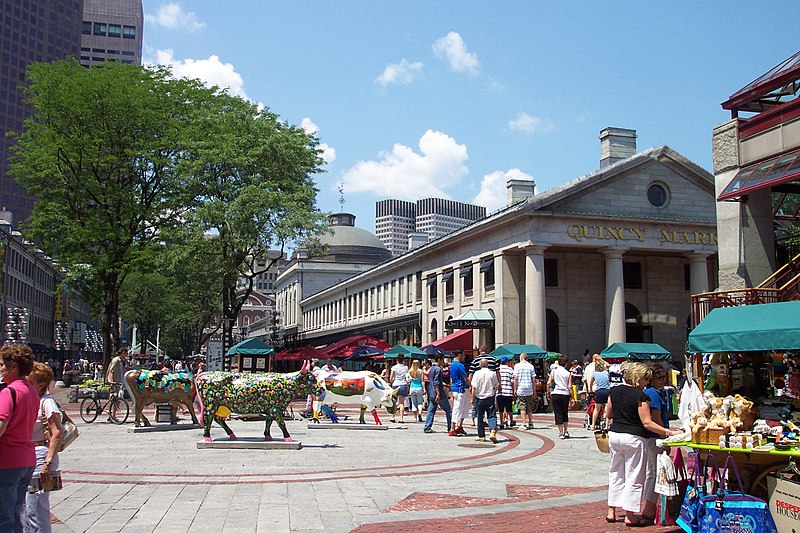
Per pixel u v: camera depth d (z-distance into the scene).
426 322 54.03
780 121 17.73
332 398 21.91
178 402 20.72
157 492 10.62
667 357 28.88
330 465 13.62
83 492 10.59
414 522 8.91
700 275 43.12
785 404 15.41
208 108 40.81
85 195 36.50
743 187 17.97
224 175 39.28
